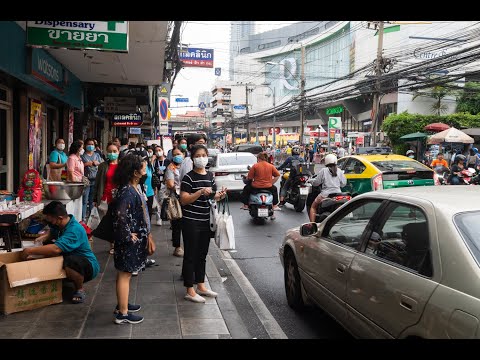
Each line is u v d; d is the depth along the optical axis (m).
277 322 5.00
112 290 5.63
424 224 3.27
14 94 9.83
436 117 31.62
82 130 16.22
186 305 5.20
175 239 7.40
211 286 6.07
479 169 17.02
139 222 4.52
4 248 5.42
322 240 4.64
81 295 5.17
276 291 6.11
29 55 8.38
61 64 11.86
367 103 54.03
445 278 2.84
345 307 3.95
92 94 17.23
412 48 37.75
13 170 9.80
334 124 33.56
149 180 8.47
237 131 108.38
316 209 8.80
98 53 10.73
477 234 2.94
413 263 3.20
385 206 3.85
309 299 4.91
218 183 15.22
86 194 9.45
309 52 79.38
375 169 10.59
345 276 3.96
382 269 3.46
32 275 4.82
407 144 31.05
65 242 5.07
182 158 7.58
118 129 29.02
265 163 11.12
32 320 4.64
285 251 5.59
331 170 8.77
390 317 3.24
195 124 106.81
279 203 13.46
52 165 9.30
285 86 91.19
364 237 3.94
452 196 3.52
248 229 10.56
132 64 12.17
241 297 5.86
